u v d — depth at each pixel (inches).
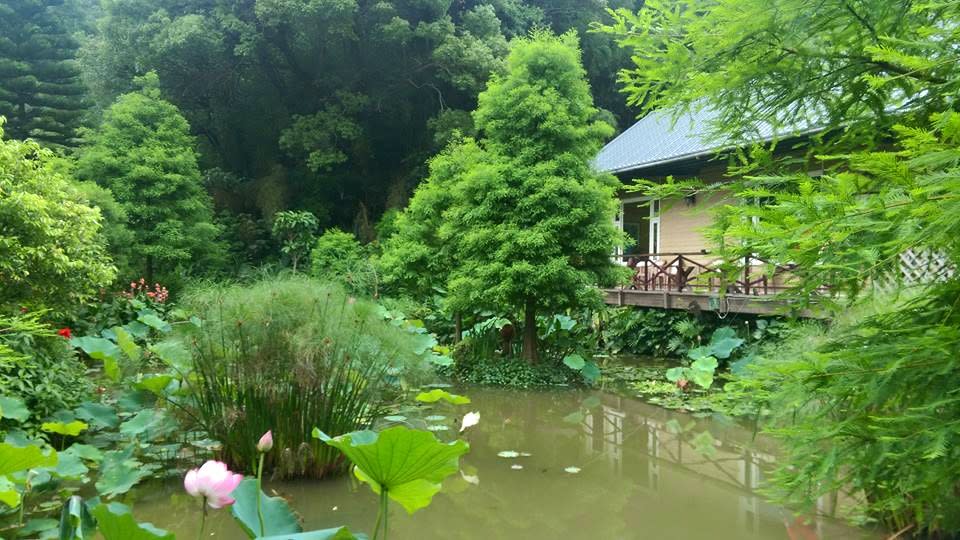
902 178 65.9
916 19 90.8
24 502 143.4
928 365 71.7
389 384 195.8
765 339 321.4
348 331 175.2
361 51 761.0
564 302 316.8
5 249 190.7
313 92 828.6
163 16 754.8
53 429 155.4
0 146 207.8
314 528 135.4
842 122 105.6
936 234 61.6
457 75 735.1
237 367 165.5
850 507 139.4
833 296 81.0
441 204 366.0
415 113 839.7
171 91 798.5
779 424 115.7
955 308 76.2
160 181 556.4
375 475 67.6
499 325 362.9
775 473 102.0
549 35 340.8
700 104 115.3
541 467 186.1
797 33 94.7
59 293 214.7
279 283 185.8
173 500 151.6
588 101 335.9
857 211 66.4
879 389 73.5
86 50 844.6
